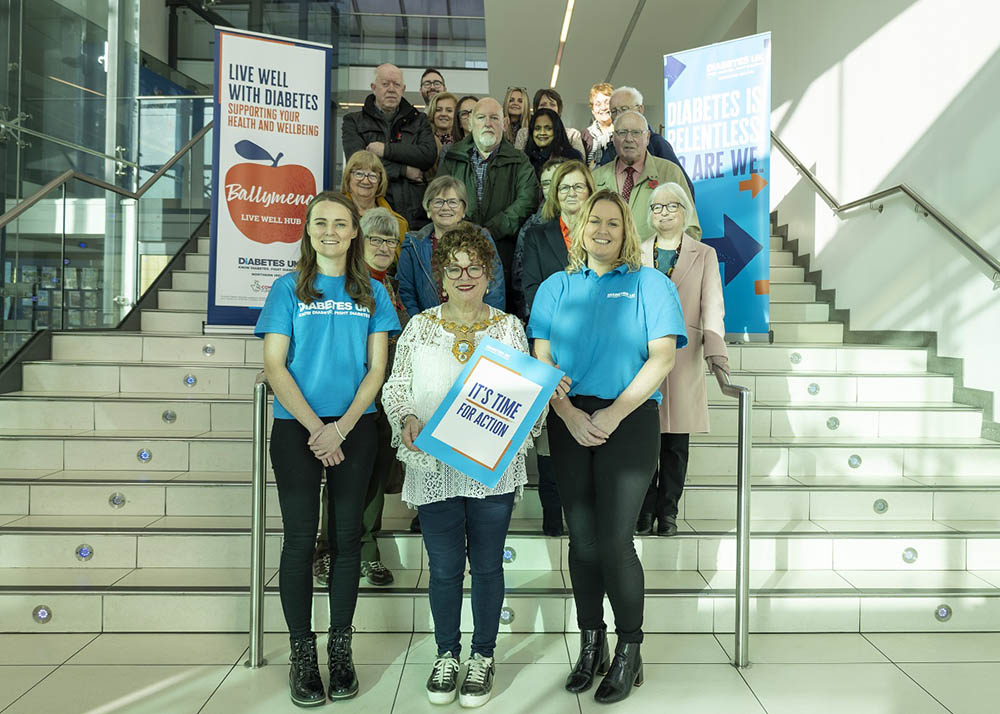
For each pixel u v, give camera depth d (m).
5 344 4.19
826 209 6.03
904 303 4.98
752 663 2.78
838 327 5.59
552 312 2.63
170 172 5.81
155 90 8.83
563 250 3.30
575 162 3.23
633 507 2.48
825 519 3.62
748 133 4.70
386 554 3.28
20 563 3.23
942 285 4.61
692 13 8.78
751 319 4.73
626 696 2.52
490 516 2.51
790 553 3.35
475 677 2.50
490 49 10.28
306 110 4.30
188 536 3.24
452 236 2.54
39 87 5.71
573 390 2.54
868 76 5.47
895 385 4.51
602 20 9.15
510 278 3.96
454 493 2.48
